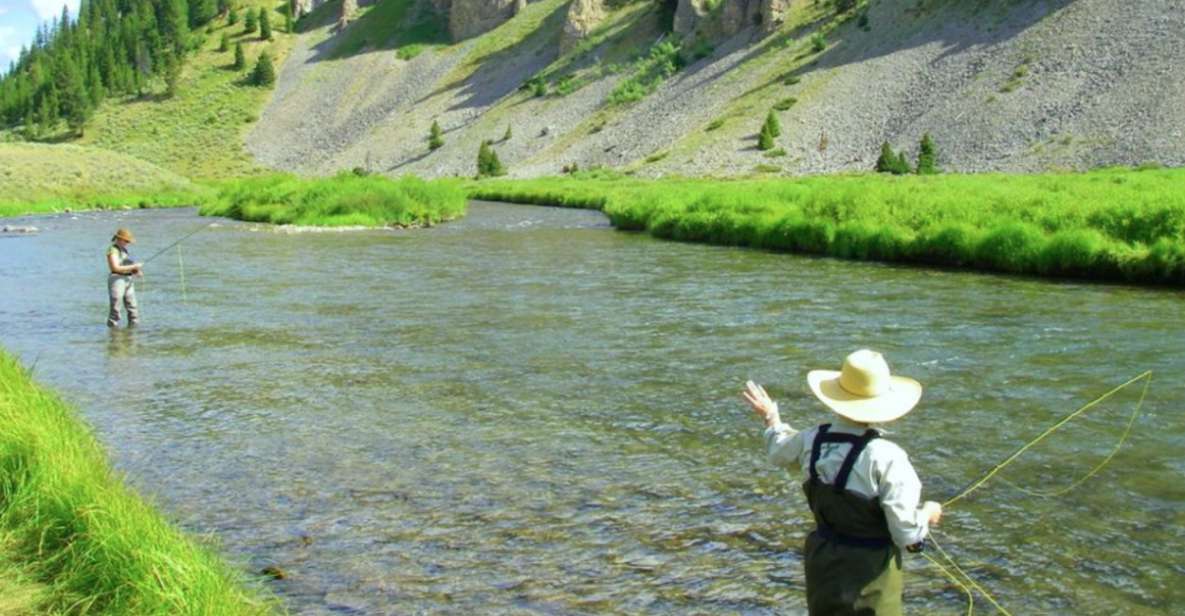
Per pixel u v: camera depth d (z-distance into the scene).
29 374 10.71
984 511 7.88
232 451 9.70
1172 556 6.92
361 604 6.21
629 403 11.59
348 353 15.02
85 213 69.31
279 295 22.16
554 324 17.47
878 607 4.40
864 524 4.38
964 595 6.37
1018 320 17.12
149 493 8.36
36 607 5.57
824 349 14.73
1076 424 10.34
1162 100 73.06
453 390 12.40
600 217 54.38
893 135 88.06
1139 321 16.78
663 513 7.86
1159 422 10.32
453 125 154.12
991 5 100.75
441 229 46.00
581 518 7.77
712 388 12.28
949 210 29.61
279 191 59.53
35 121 192.75
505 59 173.00
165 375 13.46
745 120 102.25
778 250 31.97
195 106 189.00
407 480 8.75
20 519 6.64
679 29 140.75
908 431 10.23
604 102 131.62
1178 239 22.47
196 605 5.36
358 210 51.34
